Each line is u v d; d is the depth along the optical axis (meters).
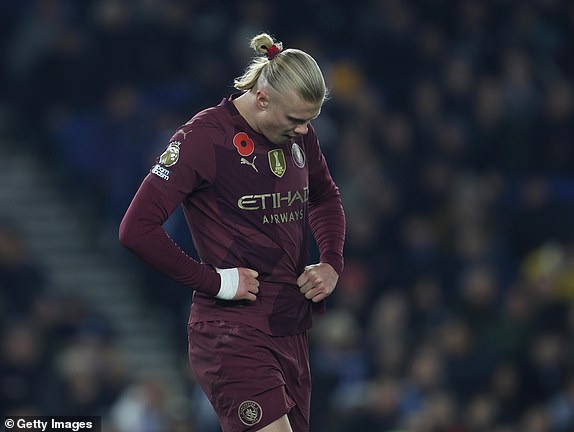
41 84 47.16
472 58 51.91
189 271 16.27
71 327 38.94
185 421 35.03
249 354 16.67
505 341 39.41
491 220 46.97
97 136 45.53
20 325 36.16
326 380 36.69
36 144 47.47
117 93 45.41
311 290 17.11
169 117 45.19
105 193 45.41
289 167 16.91
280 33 50.00
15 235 41.03
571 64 53.00
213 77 46.56
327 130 46.78
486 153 48.91
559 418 37.91
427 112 48.97
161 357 42.47
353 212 44.72
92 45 47.47
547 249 47.00
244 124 16.64
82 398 35.09
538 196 47.72
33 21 47.47
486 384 37.84
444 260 43.97
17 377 35.19
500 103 49.44
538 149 49.38
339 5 51.69
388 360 37.81
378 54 50.88
